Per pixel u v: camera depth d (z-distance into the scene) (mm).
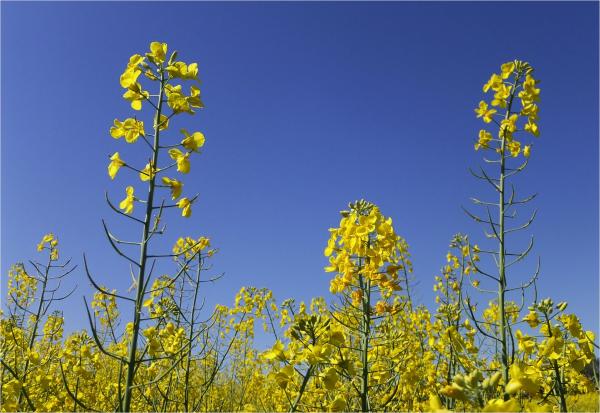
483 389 189
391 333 374
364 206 360
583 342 302
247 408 392
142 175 289
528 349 325
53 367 473
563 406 283
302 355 247
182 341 439
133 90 290
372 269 335
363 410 316
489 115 401
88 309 231
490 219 354
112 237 254
